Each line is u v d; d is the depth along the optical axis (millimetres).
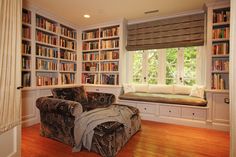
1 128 1487
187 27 3535
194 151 2137
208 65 3086
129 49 4156
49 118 2447
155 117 3518
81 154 2021
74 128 2145
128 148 2203
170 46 3693
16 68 1697
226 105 2943
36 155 1993
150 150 2152
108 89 4160
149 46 3916
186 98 3266
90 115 2139
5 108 1542
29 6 3143
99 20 4074
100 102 3090
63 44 4109
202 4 3148
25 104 3080
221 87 3027
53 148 2176
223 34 2994
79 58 4602
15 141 1737
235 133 1303
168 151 2131
